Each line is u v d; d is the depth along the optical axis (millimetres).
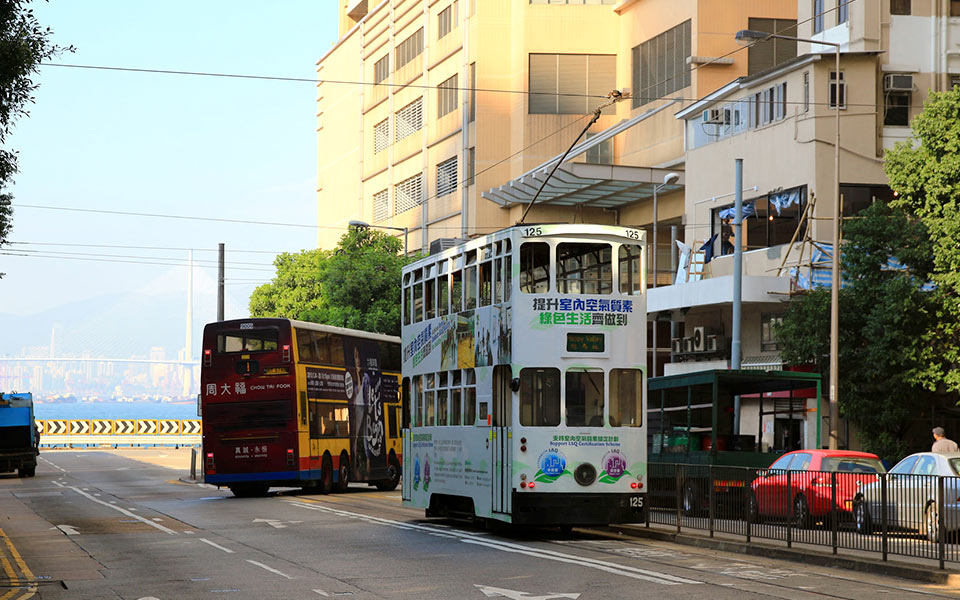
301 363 47719
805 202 53719
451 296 32250
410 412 35312
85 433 110625
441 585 20375
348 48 120562
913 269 43719
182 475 64938
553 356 28156
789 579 20953
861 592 19172
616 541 28562
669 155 76375
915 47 54688
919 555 21812
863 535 23297
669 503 30344
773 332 51344
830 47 54656
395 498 46812
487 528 32062
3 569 23469
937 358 42531
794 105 54938
